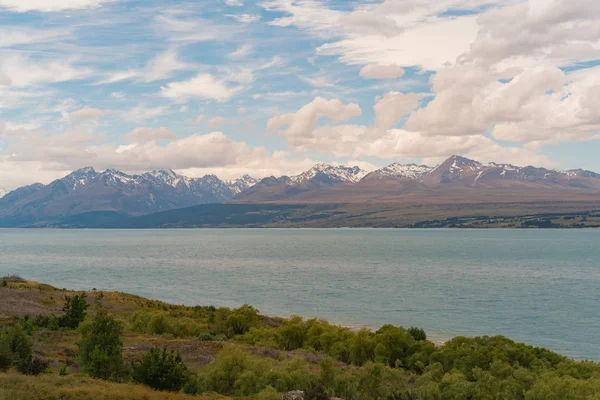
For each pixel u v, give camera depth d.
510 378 39.47
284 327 61.91
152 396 28.95
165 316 65.88
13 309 70.12
